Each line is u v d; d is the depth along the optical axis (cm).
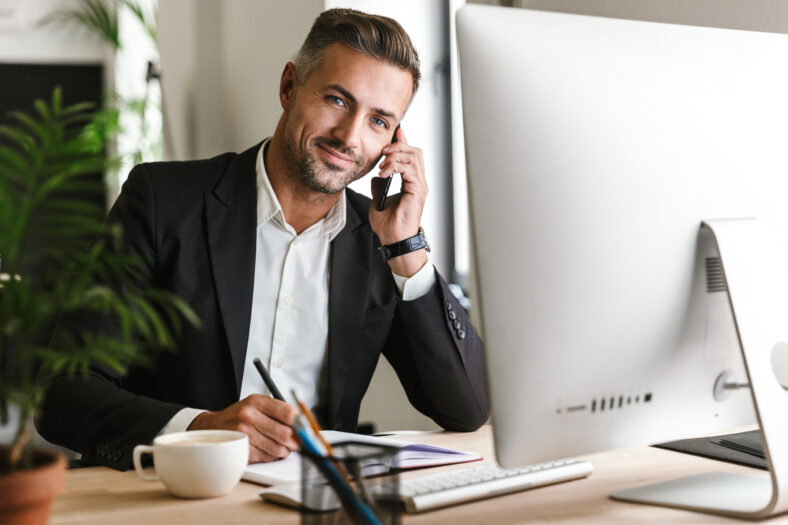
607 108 90
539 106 87
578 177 88
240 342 152
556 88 88
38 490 72
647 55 94
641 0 192
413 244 151
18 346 72
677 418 96
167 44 374
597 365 89
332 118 154
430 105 282
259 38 292
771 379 91
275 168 161
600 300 89
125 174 468
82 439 124
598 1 203
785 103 103
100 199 492
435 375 146
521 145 85
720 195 97
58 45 552
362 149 156
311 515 77
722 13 174
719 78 99
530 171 86
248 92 304
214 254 153
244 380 159
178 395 152
